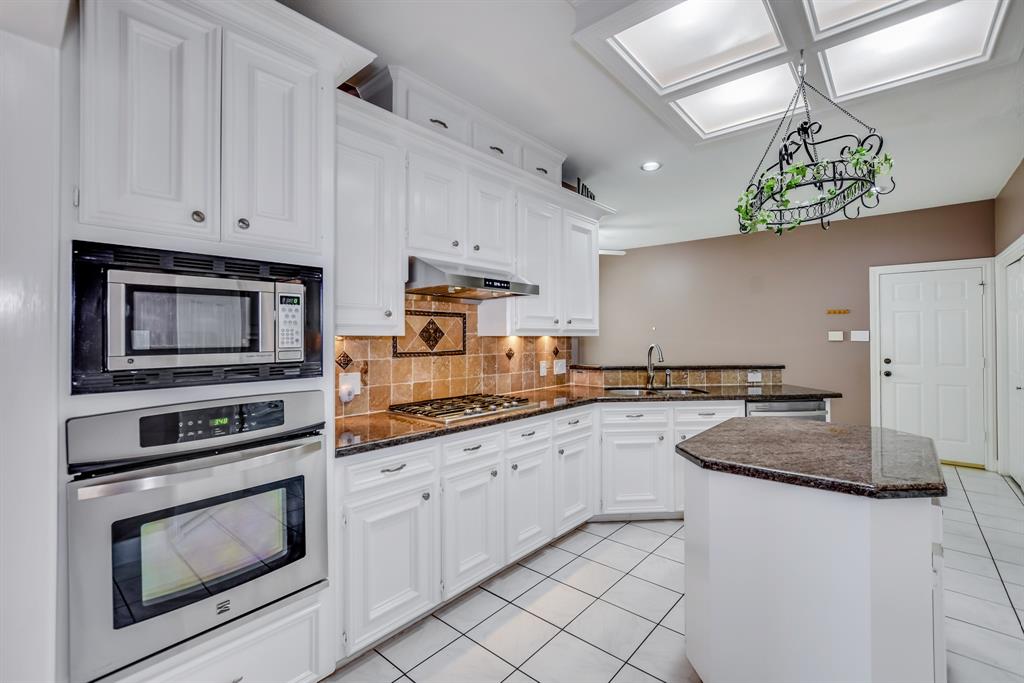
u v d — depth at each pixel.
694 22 1.83
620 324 6.76
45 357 1.07
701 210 4.61
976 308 4.36
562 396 3.19
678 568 2.54
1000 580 2.39
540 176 3.01
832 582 1.32
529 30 1.92
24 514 1.05
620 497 3.13
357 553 1.74
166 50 1.27
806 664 1.36
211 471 1.29
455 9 1.79
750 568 1.46
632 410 3.13
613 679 1.70
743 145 3.01
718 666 1.52
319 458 1.57
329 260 1.64
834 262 5.12
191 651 1.28
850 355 5.01
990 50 1.95
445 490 2.08
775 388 3.70
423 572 1.97
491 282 2.37
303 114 1.57
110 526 1.13
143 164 1.23
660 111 2.49
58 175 1.10
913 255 4.67
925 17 1.79
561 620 2.06
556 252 3.13
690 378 3.92
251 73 1.44
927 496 1.22
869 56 2.04
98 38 1.16
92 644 1.11
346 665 1.78
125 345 1.17
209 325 1.32
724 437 1.86
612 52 1.95
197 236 1.32
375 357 2.44
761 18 1.80
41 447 1.07
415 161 2.22
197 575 1.28
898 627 1.26
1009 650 1.86
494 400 2.74
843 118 2.61
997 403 4.25
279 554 1.46
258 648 1.43
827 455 1.57
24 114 1.06
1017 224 3.55
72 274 1.11
